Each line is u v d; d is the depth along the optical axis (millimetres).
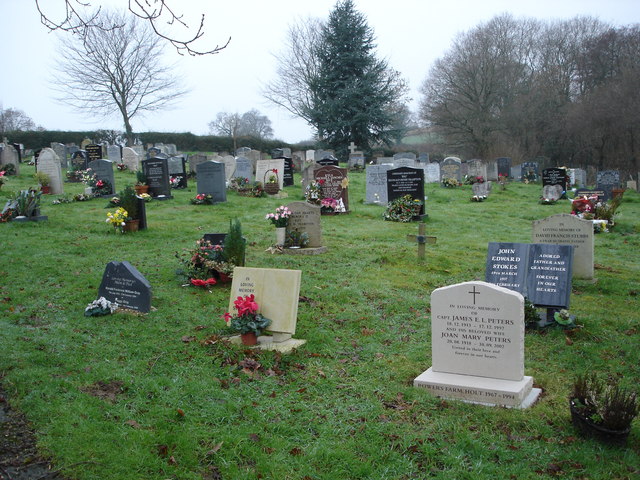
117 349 7848
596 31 60219
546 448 5609
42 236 14422
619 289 11680
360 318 9586
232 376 7219
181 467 5281
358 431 6000
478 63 58438
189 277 11086
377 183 23422
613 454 5500
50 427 5805
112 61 47250
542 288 9555
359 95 56406
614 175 29266
